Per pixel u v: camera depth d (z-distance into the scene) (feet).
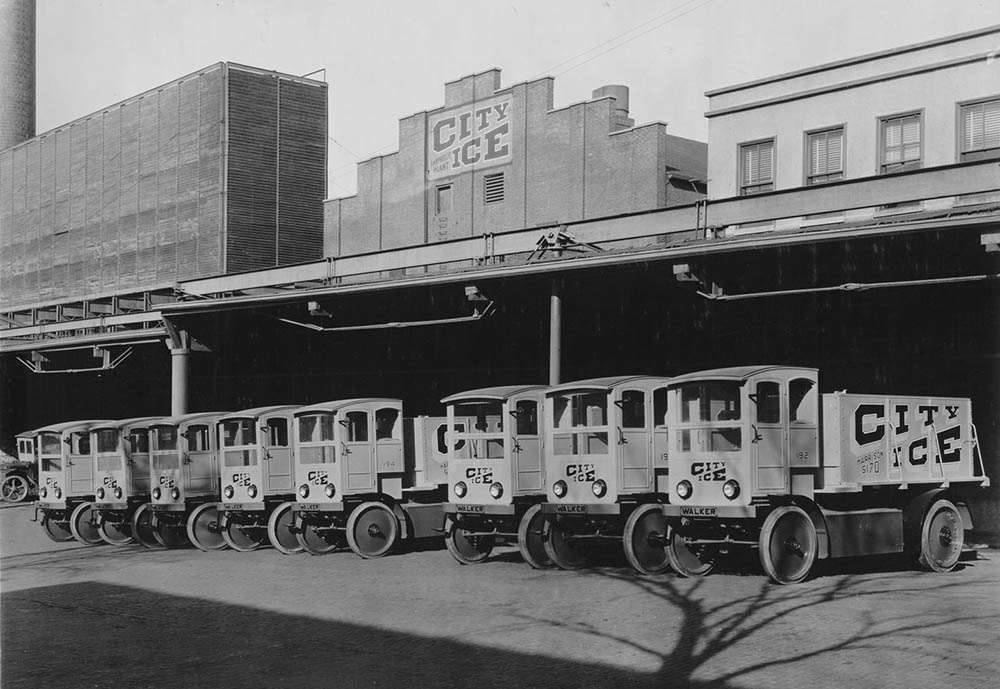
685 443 50.67
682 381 50.65
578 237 67.82
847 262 64.44
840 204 57.26
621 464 53.78
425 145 119.96
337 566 61.05
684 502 50.42
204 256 122.93
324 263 84.33
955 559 55.11
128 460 75.15
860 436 52.70
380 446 65.92
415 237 120.06
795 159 80.33
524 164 109.40
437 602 47.29
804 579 50.24
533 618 42.63
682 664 33.99
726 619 41.01
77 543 79.97
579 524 57.21
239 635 41.29
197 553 70.54
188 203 125.49
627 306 82.12
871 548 52.34
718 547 52.70
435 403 99.81
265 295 83.41
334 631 41.37
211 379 115.34
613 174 101.14
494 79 113.50
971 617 40.81
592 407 54.75
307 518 67.10
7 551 75.05
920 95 73.72
